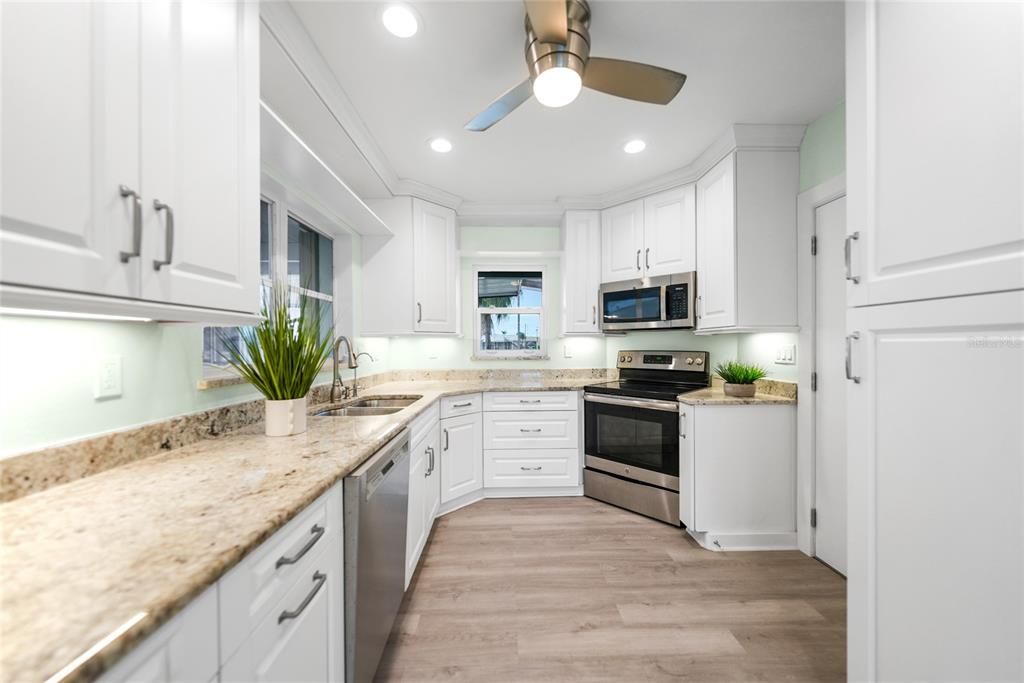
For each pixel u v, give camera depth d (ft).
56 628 1.39
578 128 6.78
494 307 11.68
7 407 2.57
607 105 6.14
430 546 7.15
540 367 11.51
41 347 2.75
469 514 8.55
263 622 2.32
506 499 9.48
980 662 2.47
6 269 1.74
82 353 3.01
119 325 3.32
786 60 5.18
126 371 3.38
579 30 4.25
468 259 11.48
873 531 3.20
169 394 3.83
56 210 1.92
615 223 9.80
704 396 7.61
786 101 6.11
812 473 6.79
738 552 6.97
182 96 2.67
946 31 2.61
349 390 7.88
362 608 3.62
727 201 7.22
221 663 1.96
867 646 3.25
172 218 2.50
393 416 5.63
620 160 7.97
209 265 2.92
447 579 6.13
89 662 1.26
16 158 1.78
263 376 4.39
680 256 8.54
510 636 4.91
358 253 9.09
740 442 7.14
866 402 3.26
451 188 9.41
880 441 3.14
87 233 2.06
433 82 5.50
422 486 6.72
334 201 7.05
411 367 11.19
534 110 6.25
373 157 7.34
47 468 2.75
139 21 2.35
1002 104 2.31
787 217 7.04
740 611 5.37
